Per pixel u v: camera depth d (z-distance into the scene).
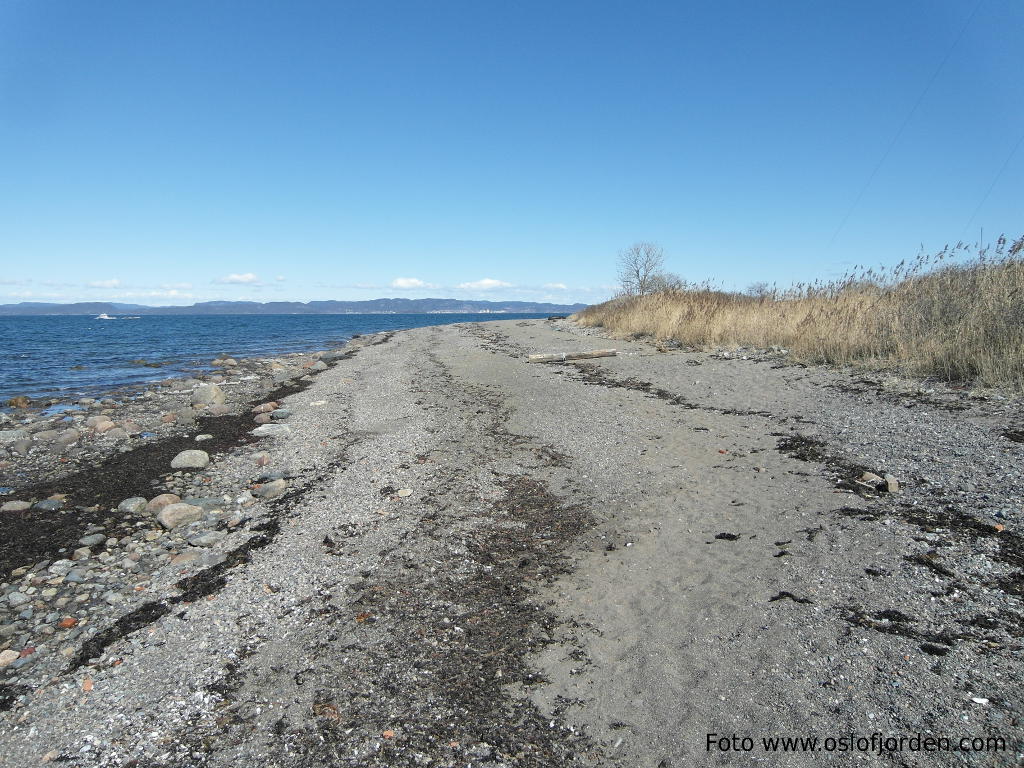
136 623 4.87
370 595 5.04
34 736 3.64
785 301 18.36
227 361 24.00
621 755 3.24
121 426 11.38
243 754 3.39
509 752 3.31
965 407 8.30
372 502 7.09
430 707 3.69
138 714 3.78
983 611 4.08
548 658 4.10
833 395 10.13
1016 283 11.02
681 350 16.91
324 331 57.12
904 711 3.29
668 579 5.00
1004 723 3.12
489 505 6.84
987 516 5.30
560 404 11.62
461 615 4.68
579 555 5.56
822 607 4.33
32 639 4.73
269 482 8.09
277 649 4.37
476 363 18.50
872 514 5.67
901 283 14.84
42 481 8.49
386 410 12.10
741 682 3.68
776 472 7.12
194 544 6.29
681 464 7.73
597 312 31.00
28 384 18.33
